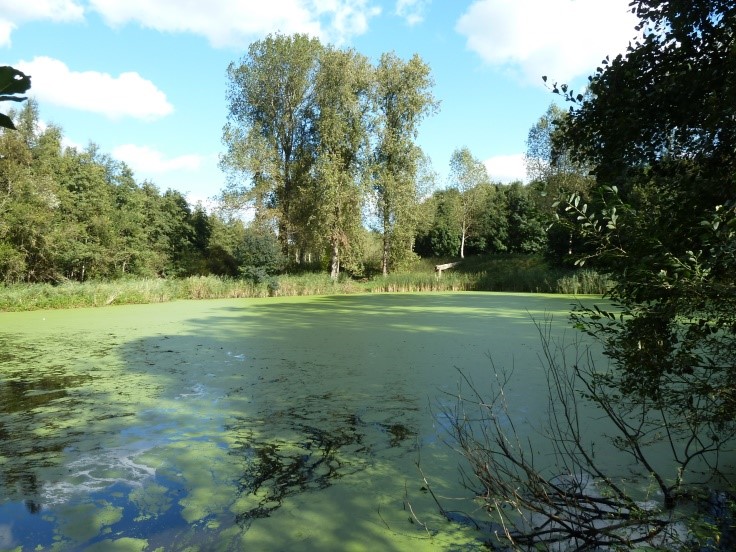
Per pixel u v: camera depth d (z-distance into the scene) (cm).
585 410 468
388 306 1591
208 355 775
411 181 2730
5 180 2042
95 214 2519
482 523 285
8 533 281
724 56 241
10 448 406
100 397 549
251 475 354
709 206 240
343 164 2598
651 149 264
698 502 279
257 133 2581
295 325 1117
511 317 1243
